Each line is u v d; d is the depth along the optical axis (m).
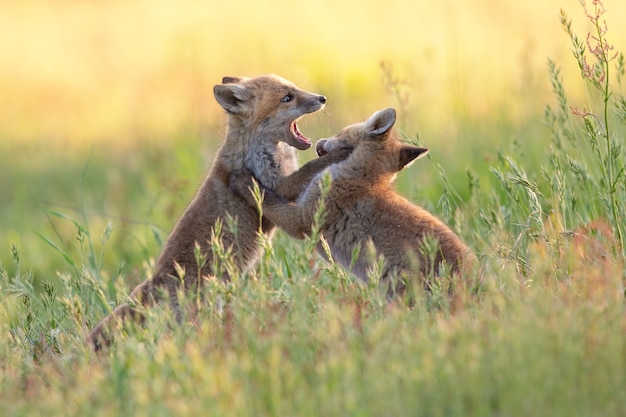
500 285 9.59
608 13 24.00
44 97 32.06
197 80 27.27
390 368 7.68
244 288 9.84
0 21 40.03
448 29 27.48
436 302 9.47
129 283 13.59
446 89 21.91
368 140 11.48
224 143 12.86
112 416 7.77
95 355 9.46
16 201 22.72
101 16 39.38
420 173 16.55
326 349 8.45
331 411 7.29
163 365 8.41
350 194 11.36
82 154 27.19
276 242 13.09
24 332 10.95
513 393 7.27
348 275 10.38
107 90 31.88
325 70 26.11
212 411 7.32
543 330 7.89
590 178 11.92
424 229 10.78
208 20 35.34
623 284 9.34
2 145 28.48
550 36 24.42
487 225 12.47
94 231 19.59
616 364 7.58
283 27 32.59
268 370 8.02
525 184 11.29
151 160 24.12
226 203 12.32
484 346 8.04
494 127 18.80
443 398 7.41
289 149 13.05
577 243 10.46
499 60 24.03
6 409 8.38
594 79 10.81
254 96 12.74
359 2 33.94
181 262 11.91
